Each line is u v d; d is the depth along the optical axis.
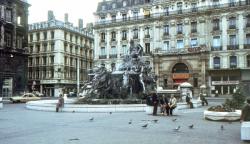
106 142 12.12
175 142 12.12
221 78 61.66
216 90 61.78
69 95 71.00
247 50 59.62
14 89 58.06
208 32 63.53
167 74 66.88
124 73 32.50
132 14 72.62
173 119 19.97
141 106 26.38
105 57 75.12
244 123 12.48
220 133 14.47
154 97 23.38
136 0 72.81
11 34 58.34
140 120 19.81
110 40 74.81
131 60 34.81
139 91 33.00
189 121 19.39
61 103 26.72
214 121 19.42
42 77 80.06
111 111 25.91
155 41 69.06
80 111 26.14
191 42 65.31
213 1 63.38
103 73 32.44
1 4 55.78
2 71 55.41
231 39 61.62
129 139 12.77
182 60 65.25
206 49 62.81
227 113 19.27
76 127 16.55
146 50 70.31
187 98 32.00
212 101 46.16
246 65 59.84
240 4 60.47
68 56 81.88
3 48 55.56
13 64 58.19
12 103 44.62
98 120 19.84
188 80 64.62
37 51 81.25
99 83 32.16
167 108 23.06
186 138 13.05
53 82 77.88
